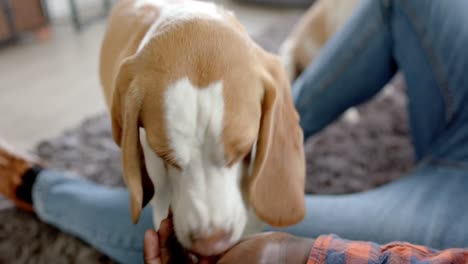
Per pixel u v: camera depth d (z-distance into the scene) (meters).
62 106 2.01
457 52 1.11
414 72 1.23
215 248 0.75
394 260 0.62
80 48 2.64
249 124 0.73
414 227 0.93
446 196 0.99
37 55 2.56
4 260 1.22
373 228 0.96
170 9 0.86
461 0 1.14
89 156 1.62
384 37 1.28
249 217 0.98
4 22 2.60
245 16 3.17
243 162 0.86
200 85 0.70
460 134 1.10
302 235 1.00
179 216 0.77
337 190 1.44
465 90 1.10
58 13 3.08
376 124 1.77
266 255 0.71
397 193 1.04
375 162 1.56
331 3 1.91
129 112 0.73
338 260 0.64
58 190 1.23
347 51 1.32
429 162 1.13
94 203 1.16
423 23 1.17
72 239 1.26
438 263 0.59
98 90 2.14
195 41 0.73
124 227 1.09
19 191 1.29
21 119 1.92
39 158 1.61
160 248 0.80
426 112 1.22
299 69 2.09
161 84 0.70
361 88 1.36
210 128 0.70
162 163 0.83
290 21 2.93
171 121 0.70
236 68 0.72
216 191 0.76
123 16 1.07
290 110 0.89
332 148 1.63
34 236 1.28
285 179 0.88
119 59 0.94
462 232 0.89
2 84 2.23
